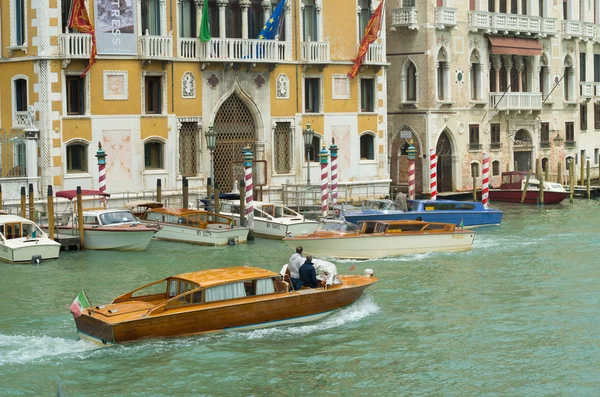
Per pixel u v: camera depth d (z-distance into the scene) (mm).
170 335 24516
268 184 47656
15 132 42125
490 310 27766
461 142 57375
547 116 63875
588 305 28266
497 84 59719
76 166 42188
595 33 68188
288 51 48000
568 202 55938
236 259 35531
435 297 29359
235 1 46531
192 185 45219
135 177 43438
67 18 41625
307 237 35219
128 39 42625
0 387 21703
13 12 41875
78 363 23125
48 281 31609
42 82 41000
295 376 22438
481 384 21953
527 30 60500
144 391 21516
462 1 56969
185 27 45062
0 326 26156
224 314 25125
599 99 69438
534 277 32156
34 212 37906
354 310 27656
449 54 56219
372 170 51562
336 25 49750
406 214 42562
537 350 24141
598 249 37500
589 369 22781
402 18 55031
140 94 43281
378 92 51562
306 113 48781
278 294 26031
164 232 39844
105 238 37125
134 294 29781
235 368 22859
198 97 45156
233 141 46781
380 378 22344
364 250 35531
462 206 43750
